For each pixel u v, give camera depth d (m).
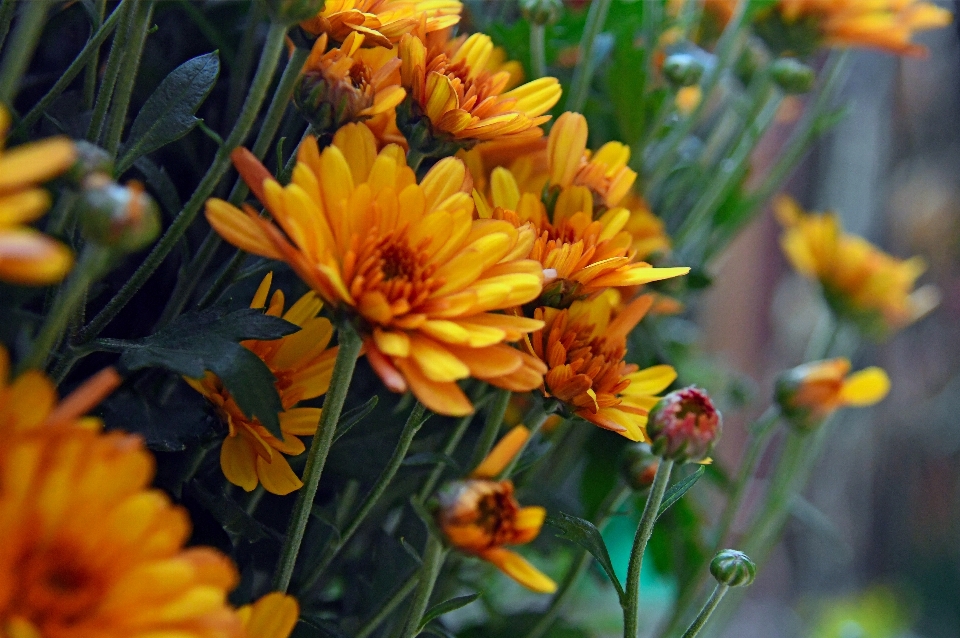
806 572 1.01
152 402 0.31
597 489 0.41
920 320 1.01
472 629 0.39
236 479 0.30
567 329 0.32
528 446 0.35
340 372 0.29
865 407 1.00
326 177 0.28
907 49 0.43
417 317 0.28
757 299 0.91
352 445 0.33
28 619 0.24
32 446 0.24
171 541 0.25
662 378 0.33
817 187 0.96
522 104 0.32
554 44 0.41
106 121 0.32
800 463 0.45
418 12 0.31
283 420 0.30
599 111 0.41
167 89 0.30
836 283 0.52
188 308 0.34
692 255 0.47
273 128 0.30
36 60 0.35
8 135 0.30
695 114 0.41
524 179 0.34
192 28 0.36
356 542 0.36
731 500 0.42
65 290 0.26
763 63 0.47
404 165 0.30
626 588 0.31
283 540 0.31
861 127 0.88
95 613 0.25
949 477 1.00
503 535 0.28
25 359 0.26
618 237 0.32
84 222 0.25
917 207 0.96
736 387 0.51
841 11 0.43
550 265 0.30
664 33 0.44
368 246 0.28
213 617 0.25
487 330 0.28
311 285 0.27
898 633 0.89
